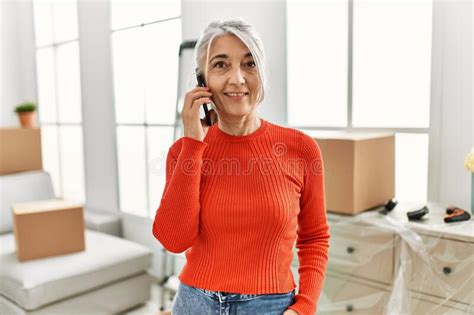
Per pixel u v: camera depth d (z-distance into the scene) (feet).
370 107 7.65
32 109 12.28
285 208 3.60
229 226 3.58
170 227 3.60
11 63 15.26
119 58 11.42
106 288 8.82
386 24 7.32
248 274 3.56
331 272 6.44
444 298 5.41
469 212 6.38
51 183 11.78
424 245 5.53
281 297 3.64
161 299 9.39
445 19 6.51
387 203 6.48
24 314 7.78
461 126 6.51
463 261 5.25
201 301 3.63
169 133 10.21
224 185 3.68
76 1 12.70
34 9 14.66
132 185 11.56
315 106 8.45
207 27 3.62
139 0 10.63
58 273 8.09
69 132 14.02
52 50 14.19
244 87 3.54
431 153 6.86
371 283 6.05
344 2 7.80
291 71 8.77
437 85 6.70
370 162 6.50
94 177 12.73
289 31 8.71
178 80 9.06
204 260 3.70
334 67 8.08
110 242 9.72
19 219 8.41
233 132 3.83
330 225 6.42
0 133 11.18
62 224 8.84
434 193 6.88
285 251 3.69
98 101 12.22
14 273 8.04
